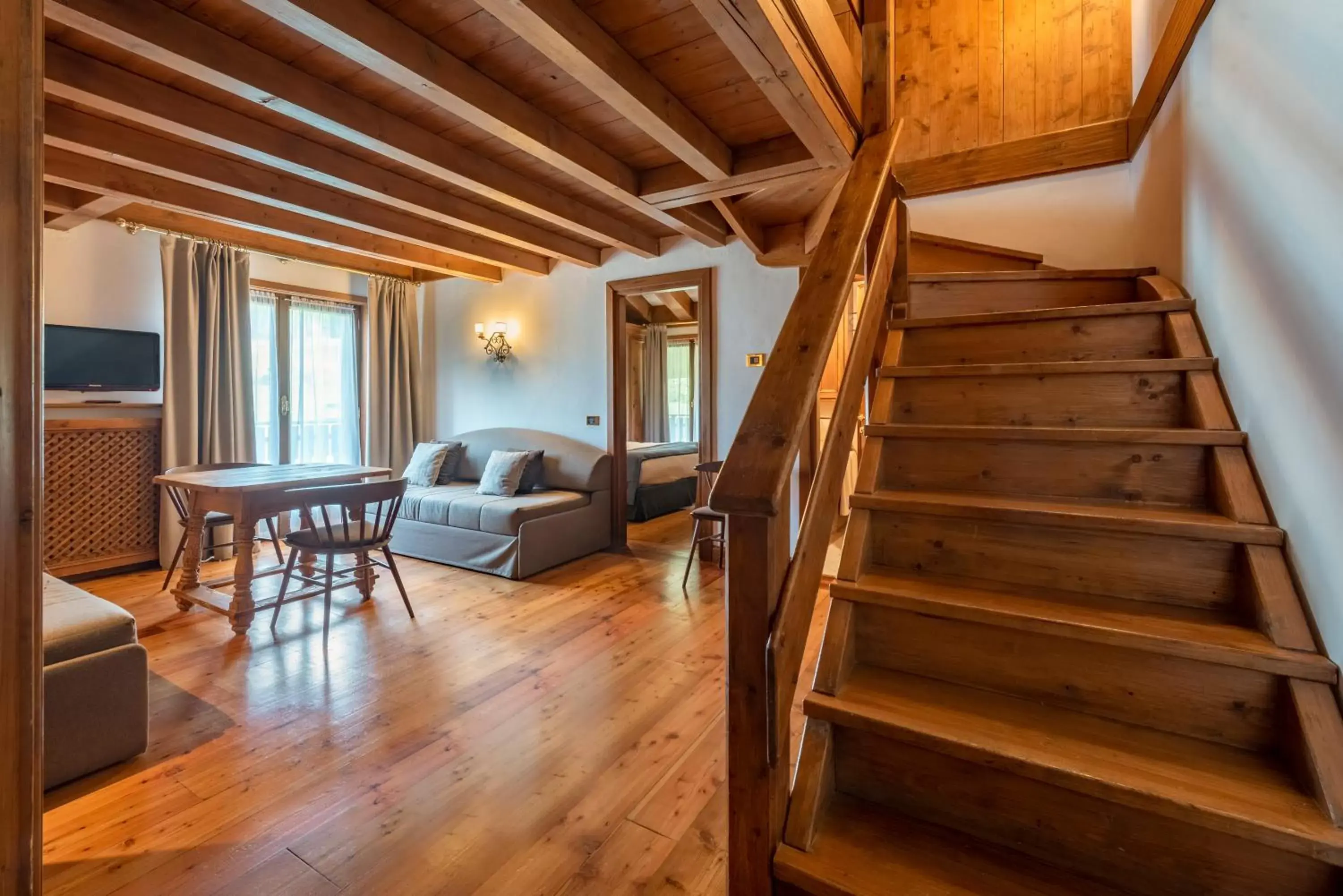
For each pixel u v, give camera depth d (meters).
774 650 1.06
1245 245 1.41
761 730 1.08
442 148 2.86
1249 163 1.38
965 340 2.08
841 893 1.02
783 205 3.57
